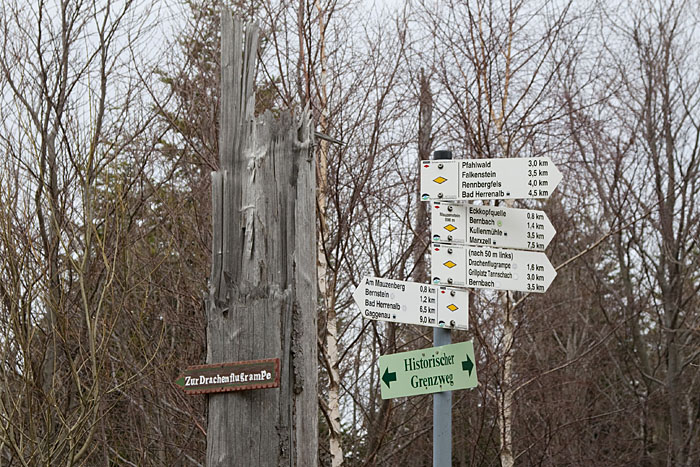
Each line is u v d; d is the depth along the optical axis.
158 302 10.62
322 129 8.98
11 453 8.41
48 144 9.65
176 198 10.98
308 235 3.69
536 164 4.52
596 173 12.73
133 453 10.49
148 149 10.92
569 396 13.67
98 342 9.33
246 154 3.73
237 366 3.52
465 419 13.75
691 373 15.52
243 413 3.50
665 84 13.63
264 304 3.58
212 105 9.71
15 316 8.14
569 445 13.41
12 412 7.96
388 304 4.43
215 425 3.54
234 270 3.64
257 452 3.47
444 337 4.50
